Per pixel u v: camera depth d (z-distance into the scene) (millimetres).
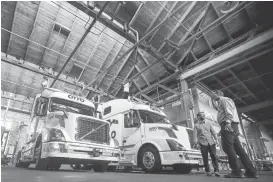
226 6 7461
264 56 10258
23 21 9320
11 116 13703
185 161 4547
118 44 10852
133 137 5750
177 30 9422
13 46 10180
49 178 2365
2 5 8672
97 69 11703
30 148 5363
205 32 9070
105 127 4957
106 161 4590
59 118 4664
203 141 4266
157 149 4969
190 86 10367
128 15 8867
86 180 2199
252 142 19500
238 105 16469
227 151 2975
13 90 12664
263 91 14312
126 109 6426
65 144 3965
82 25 9844
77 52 10828
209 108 11023
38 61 10992
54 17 9328
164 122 6555
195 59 10148
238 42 8898
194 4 8516
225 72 11750
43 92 5562
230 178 2746
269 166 10445
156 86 11594
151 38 9656
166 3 8516
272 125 22219
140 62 11430
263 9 8008
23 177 2443
